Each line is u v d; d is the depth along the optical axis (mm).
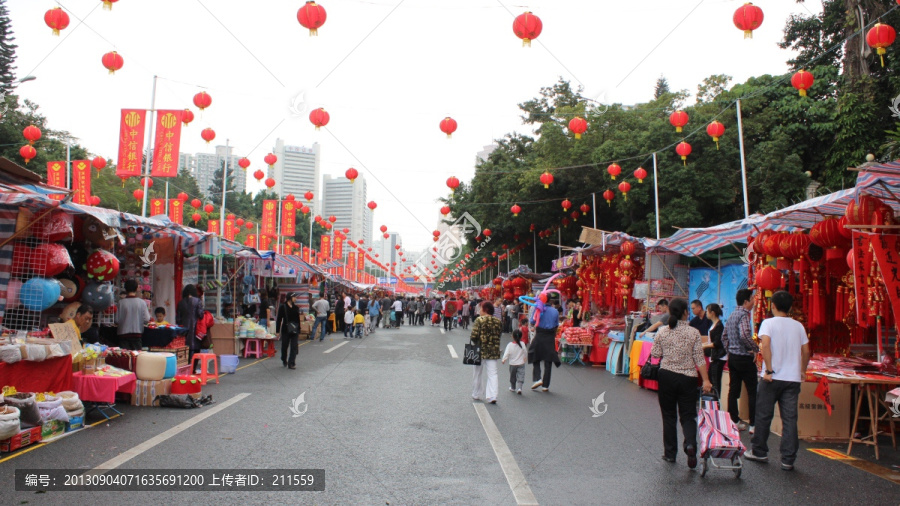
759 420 6477
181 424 7594
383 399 9734
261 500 4871
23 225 8055
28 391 7148
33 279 8188
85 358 8117
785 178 20547
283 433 7211
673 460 6301
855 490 5453
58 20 8070
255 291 21875
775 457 6738
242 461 5961
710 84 23906
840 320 8953
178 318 12148
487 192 32250
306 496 4988
